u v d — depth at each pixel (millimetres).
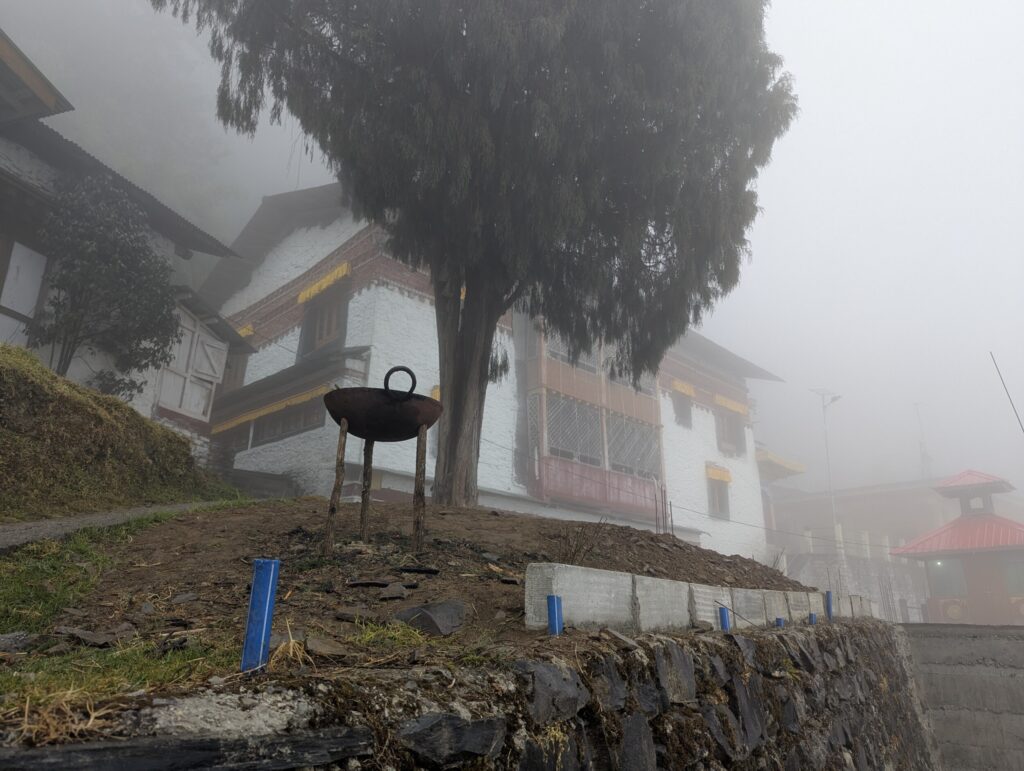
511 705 2266
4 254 11961
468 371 10164
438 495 9609
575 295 10977
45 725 1352
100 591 4273
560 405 22422
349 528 6320
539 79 8742
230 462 17078
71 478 8281
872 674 7777
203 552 5293
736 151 10109
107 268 12234
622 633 3740
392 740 1814
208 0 8703
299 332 21141
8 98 11883
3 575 4281
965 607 28812
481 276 10406
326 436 16891
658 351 11055
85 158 13266
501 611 3998
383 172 8820
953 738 10852
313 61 8727
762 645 4785
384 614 3832
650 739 2961
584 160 9000
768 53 10305
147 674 2131
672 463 27375
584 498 22156
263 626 2016
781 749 4316
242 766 1469
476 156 8711
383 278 18797
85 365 12961
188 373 15836
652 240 10734
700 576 7332
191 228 15414
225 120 8891
